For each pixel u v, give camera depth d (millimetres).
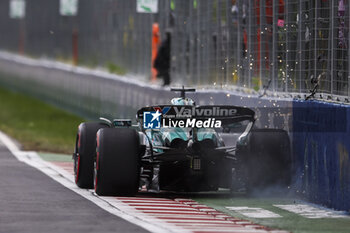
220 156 35938
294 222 30250
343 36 33312
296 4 38750
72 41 107062
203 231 27016
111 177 35469
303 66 37875
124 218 29453
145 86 67312
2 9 167750
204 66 58156
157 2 66938
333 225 29578
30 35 138375
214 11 55125
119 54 84000
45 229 26766
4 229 26672
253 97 43438
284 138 36625
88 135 38562
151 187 37500
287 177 36438
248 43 46969
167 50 66625
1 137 70875
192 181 36469
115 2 85438
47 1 124062
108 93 82438
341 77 33656
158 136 37156
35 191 36938
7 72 161375
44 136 75625
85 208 31938
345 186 32062
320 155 34438
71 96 103375
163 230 26891
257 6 45281
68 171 46500
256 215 31969
